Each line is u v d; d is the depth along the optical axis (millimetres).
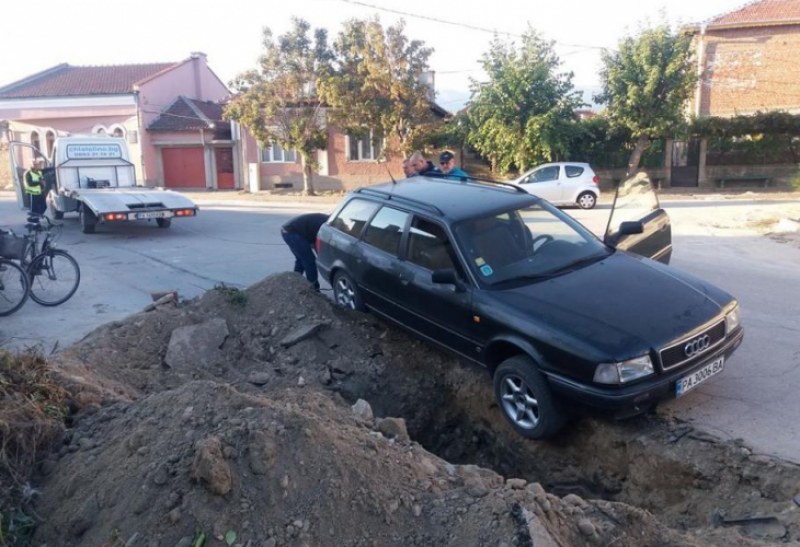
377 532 3318
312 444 3555
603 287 5426
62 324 8758
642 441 4980
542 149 26422
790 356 6453
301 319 7082
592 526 3369
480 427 6051
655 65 25766
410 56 27812
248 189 33375
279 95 28781
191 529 3158
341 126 28938
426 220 6328
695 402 5508
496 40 27156
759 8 30625
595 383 4656
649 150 28906
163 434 3748
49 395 4441
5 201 27594
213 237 16016
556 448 5402
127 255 13750
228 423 3656
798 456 4578
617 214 8070
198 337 6695
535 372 5051
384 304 6758
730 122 27953
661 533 3514
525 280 5641
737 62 30578
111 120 34688
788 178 28234
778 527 3967
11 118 35500
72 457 3941
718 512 4316
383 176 31734
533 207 6512
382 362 6672
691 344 4906
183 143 34469
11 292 9188
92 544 3273
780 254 11586
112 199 16312
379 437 4211
